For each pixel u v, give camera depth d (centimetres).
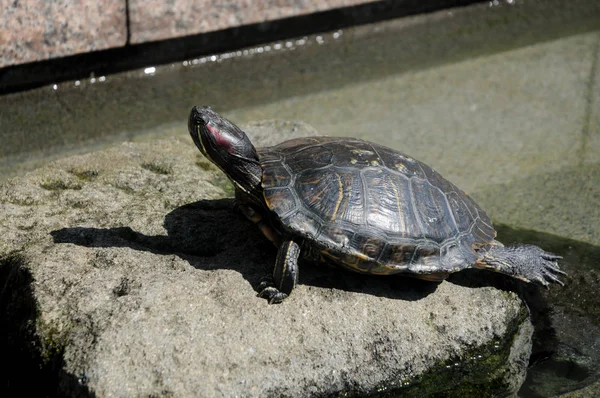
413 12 966
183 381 371
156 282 418
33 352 391
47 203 491
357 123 770
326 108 794
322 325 415
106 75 791
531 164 721
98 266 429
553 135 769
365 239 418
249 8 836
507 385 435
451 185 482
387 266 423
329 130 751
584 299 500
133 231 466
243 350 391
